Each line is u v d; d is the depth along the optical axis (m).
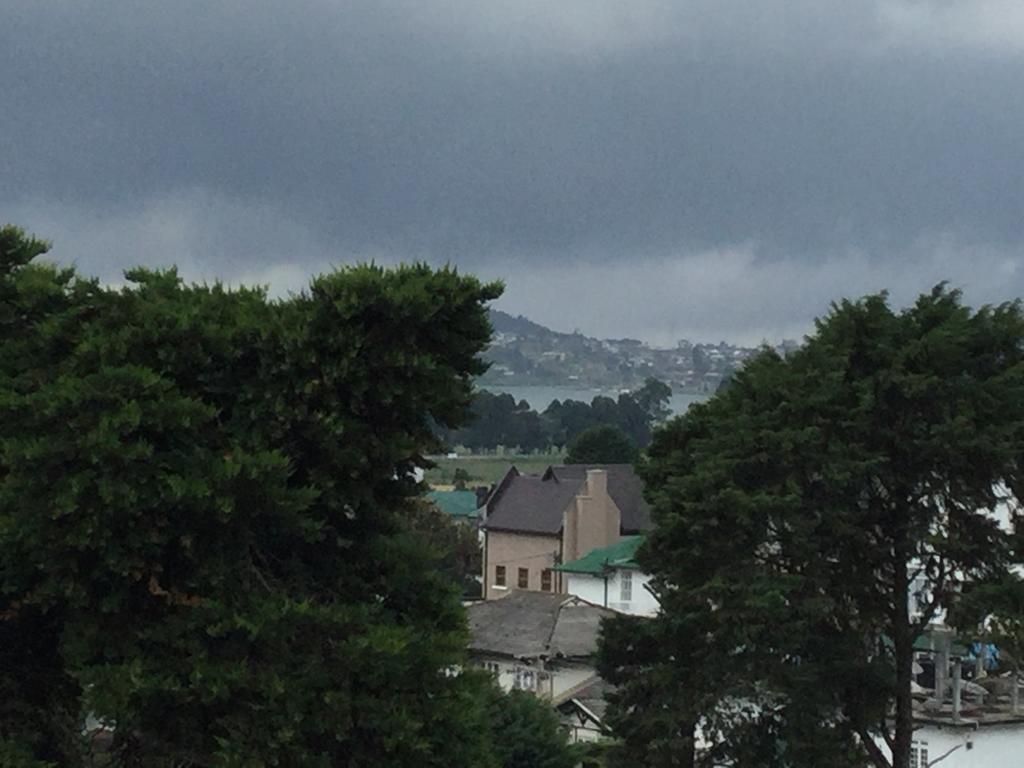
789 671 34.66
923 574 41.91
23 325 19.81
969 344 37.44
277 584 18.69
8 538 17.20
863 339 37.62
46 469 17.09
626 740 36.91
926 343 37.03
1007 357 37.91
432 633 19.42
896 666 36.81
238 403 18.48
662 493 36.84
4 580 17.91
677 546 36.50
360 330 18.52
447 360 19.25
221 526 17.73
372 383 18.73
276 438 18.44
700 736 40.72
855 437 36.59
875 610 36.88
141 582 18.06
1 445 17.75
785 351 40.59
